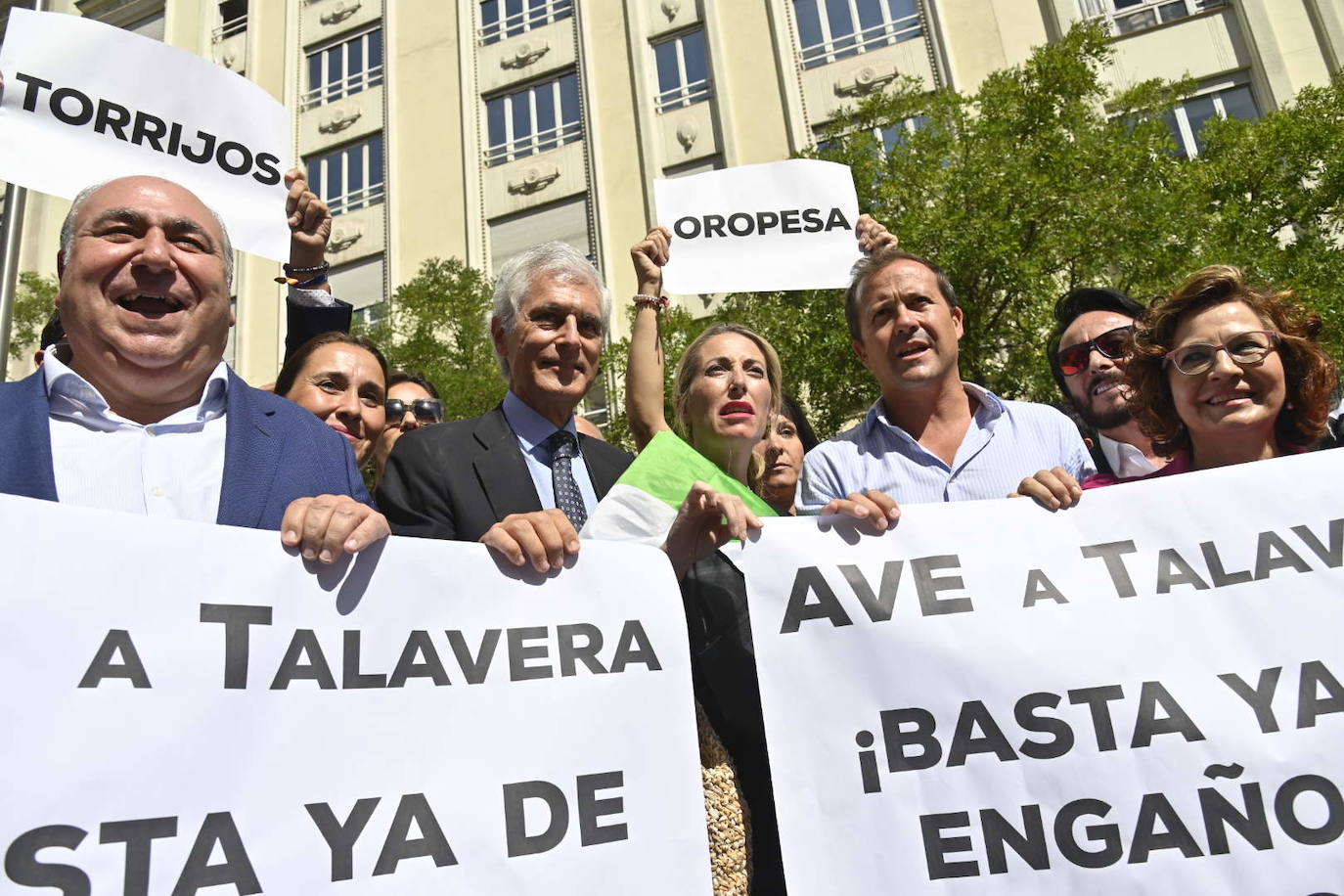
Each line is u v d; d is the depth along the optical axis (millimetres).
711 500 1754
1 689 1146
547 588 1585
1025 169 7746
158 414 1790
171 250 1710
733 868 1590
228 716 1285
